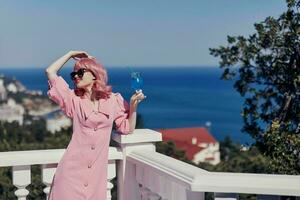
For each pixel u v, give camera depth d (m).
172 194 3.85
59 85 3.69
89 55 3.88
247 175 3.27
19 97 107.69
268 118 8.16
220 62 8.42
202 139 78.75
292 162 6.98
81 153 3.62
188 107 177.75
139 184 4.36
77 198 3.61
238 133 130.38
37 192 4.44
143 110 171.12
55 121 61.00
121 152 4.30
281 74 8.01
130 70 3.81
